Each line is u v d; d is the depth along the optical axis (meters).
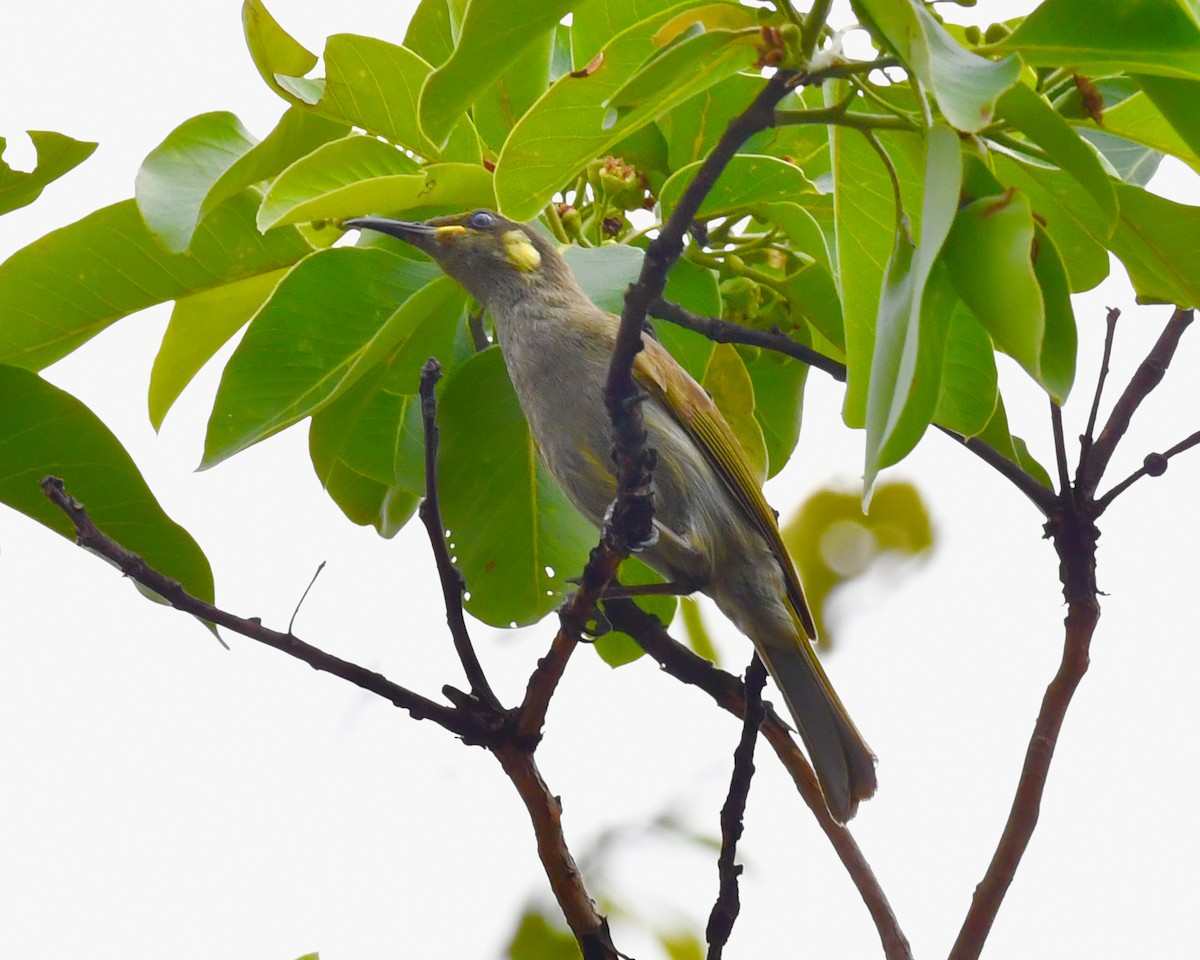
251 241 9.38
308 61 8.52
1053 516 8.70
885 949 8.55
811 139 9.74
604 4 9.22
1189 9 5.59
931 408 6.14
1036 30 5.80
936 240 5.29
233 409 8.64
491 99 9.18
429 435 7.93
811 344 10.15
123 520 8.54
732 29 5.98
